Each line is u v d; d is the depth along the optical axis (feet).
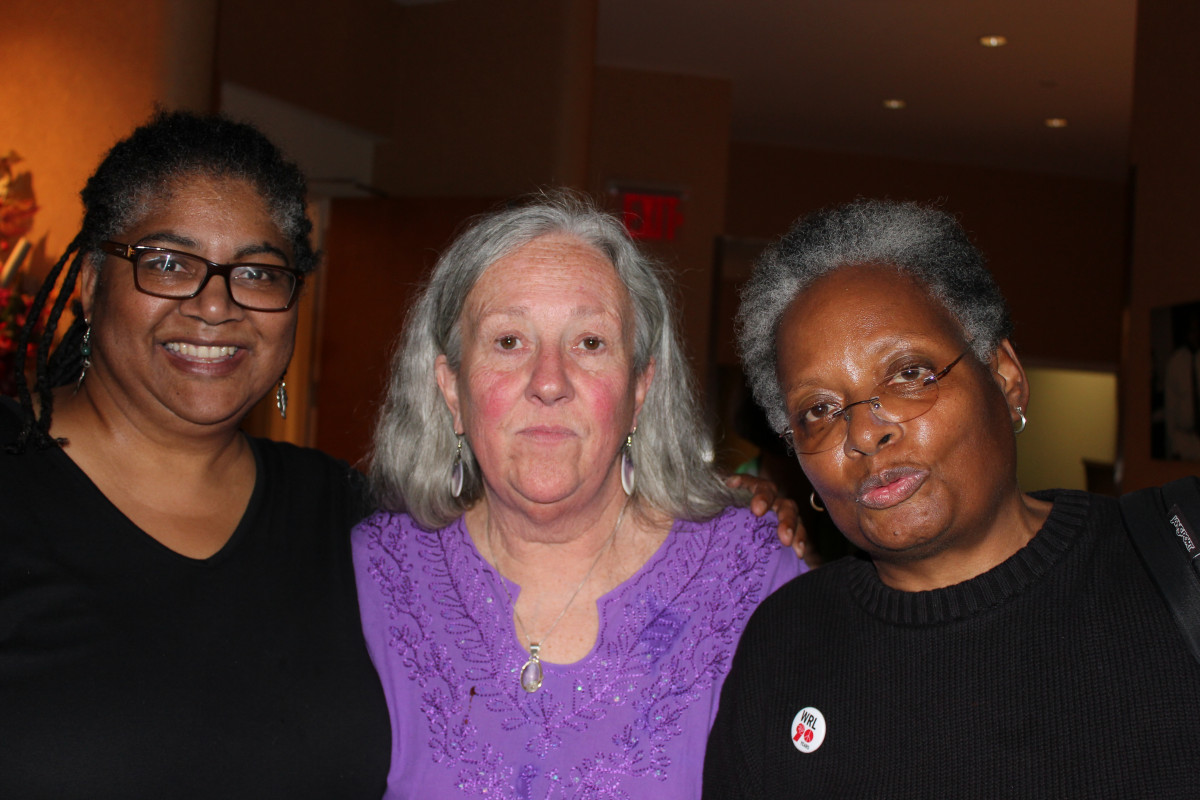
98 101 14.97
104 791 4.58
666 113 25.95
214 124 5.36
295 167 5.63
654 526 6.10
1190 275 17.24
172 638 4.92
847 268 4.61
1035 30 22.00
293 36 19.86
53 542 4.91
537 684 5.49
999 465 4.36
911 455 4.27
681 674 5.57
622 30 23.47
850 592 4.93
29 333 5.10
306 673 5.25
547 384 5.27
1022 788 4.07
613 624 5.69
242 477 5.73
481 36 21.34
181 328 5.06
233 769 4.85
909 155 32.04
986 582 4.41
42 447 5.07
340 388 21.24
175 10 14.73
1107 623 4.17
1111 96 25.70
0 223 15.07
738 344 5.20
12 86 15.57
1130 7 20.58
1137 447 18.33
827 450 4.50
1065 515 4.49
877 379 4.36
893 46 23.44
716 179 26.04
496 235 5.68
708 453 6.54
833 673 4.70
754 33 23.24
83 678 4.66
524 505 5.55
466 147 21.33
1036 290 33.06
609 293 5.61
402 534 6.14
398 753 5.46
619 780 5.32
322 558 5.78
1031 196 33.04
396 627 5.75
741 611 5.77
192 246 5.09
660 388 6.16
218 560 5.23
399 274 21.02
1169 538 4.12
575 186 20.48
